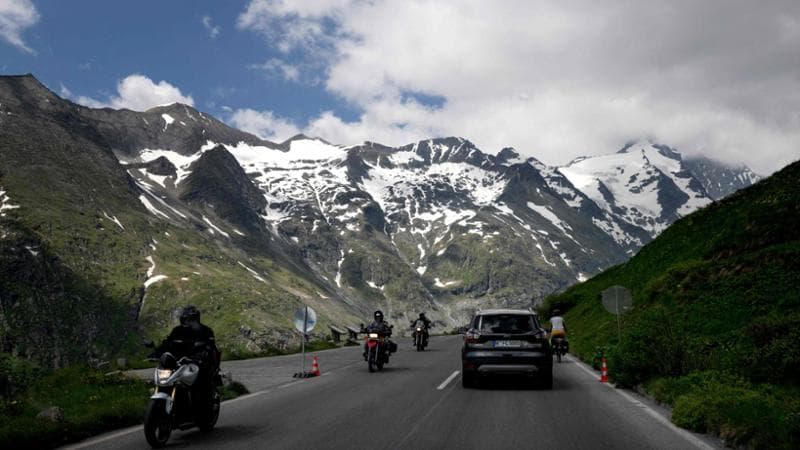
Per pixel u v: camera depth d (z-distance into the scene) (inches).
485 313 700.7
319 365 1068.5
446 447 383.6
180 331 444.8
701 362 636.1
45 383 701.3
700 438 409.1
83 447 403.5
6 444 390.0
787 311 820.6
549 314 2507.4
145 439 428.5
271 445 397.4
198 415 434.6
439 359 1154.7
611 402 575.8
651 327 684.1
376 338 911.0
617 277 2070.6
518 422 470.0
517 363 659.4
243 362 1187.3
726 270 1105.4
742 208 1517.0
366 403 582.9
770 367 538.9
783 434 353.7
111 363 1078.4
